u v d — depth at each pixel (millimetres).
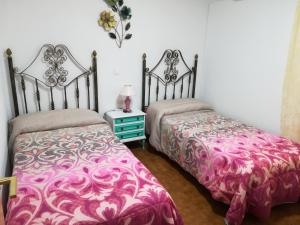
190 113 3328
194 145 2480
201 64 3932
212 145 2322
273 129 2906
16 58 2645
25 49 2664
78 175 1653
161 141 3090
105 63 3152
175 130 2809
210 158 2242
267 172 1964
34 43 2691
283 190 2074
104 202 1383
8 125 2582
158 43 3447
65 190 1478
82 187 1515
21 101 2793
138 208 1374
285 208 2242
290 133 2711
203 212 2168
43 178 1605
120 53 3211
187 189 2504
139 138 3305
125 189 1511
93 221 1252
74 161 1852
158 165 2984
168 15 3400
